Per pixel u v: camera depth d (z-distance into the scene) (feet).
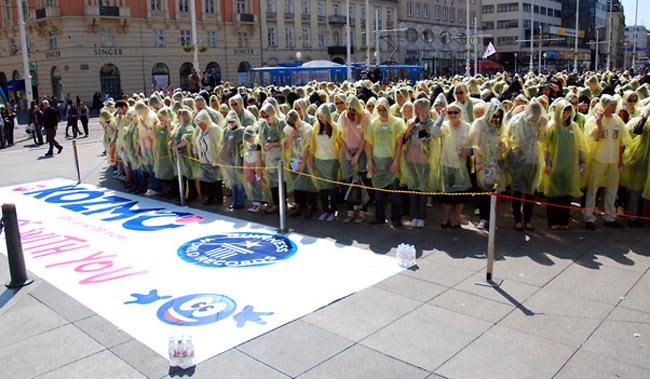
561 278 19.35
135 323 17.01
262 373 13.92
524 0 287.28
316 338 15.65
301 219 28.14
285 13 181.57
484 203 24.97
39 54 148.77
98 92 134.82
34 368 14.52
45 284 20.54
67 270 22.00
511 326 16.01
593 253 21.72
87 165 49.44
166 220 29.14
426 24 234.99
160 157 33.27
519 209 24.75
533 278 19.43
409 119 26.68
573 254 21.67
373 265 21.18
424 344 15.12
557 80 39.63
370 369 13.96
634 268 20.07
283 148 28.22
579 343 14.94
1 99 69.15
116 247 24.80
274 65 180.45
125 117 36.83
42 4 142.51
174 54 155.94
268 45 178.60
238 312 17.53
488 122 23.91
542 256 21.54
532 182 24.16
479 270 20.34
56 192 37.73
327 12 194.49
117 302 18.67
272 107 27.96
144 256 23.39
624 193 26.86
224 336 15.94
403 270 20.59
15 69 163.12
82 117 79.10
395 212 26.07
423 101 24.49
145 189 36.63
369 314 17.06
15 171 47.65
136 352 15.17
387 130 25.36
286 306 17.83
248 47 172.76
